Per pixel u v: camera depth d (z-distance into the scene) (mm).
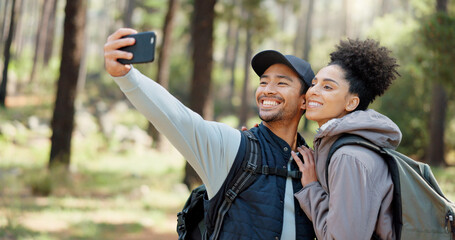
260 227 1927
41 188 9742
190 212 2160
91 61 40094
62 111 11766
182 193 10898
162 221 8141
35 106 22172
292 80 2158
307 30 35281
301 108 2215
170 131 1836
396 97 19062
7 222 6715
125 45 1670
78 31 11680
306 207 1910
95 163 15227
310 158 2053
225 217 1967
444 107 17328
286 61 2111
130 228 7461
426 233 1752
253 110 34312
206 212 2010
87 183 11484
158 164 16094
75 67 11852
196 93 11391
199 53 11430
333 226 1724
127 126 20938
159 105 1796
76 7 11680
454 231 1758
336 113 2014
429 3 15375
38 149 16250
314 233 2023
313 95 2035
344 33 32562
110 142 18469
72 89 11797
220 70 37125
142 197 10180
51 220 7500
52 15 30844
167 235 7355
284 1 29203
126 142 18891
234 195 1946
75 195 10078
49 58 30188
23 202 8547
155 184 11617
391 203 1817
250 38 29734
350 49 2041
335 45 2139
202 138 1901
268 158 2039
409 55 16469
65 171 11297
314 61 29578
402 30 16734
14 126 17859
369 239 1716
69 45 11703
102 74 32156
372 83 2035
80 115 19828
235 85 39062
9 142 16203
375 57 2006
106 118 20906
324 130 1914
